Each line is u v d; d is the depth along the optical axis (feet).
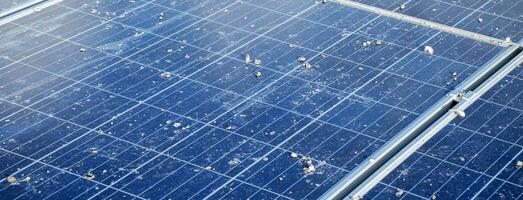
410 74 49.24
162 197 38.50
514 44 52.80
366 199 38.14
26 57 50.93
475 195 38.45
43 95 46.88
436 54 51.55
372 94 47.06
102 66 49.93
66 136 43.11
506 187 39.04
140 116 44.86
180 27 54.95
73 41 53.01
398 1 59.00
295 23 55.52
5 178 39.83
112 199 38.40
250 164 40.86
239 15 56.75
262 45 52.54
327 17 56.44
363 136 43.11
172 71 49.39
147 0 59.00
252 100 46.42
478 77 48.78
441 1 59.31
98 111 45.32
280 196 38.52
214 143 42.50
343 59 50.88
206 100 46.37
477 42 53.26
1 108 45.55
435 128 43.42
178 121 44.42
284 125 44.06
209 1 59.00
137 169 40.50
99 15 56.70
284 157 41.39
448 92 47.26
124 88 47.57
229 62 50.47
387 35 53.98
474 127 43.73
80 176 39.99
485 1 59.41
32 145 42.37
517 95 46.91
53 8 57.67
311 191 38.86
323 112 45.27
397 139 42.63
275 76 48.88
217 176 39.96
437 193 38.52
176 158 41.32
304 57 51.06
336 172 40.24
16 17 56.03
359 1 58.90
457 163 40.73
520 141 42.63
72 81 48.26
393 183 39.22
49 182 39.55
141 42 52.85
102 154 41.60
